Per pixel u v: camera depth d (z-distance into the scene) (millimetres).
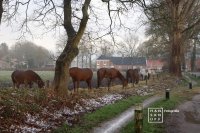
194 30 72250
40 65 150875
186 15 62062
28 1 22719
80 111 18844
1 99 14859
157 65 156375
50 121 15258
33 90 19312
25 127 13414
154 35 85438
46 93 18734
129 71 39406
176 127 16906
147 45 96438
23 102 15812
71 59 22797
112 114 19281
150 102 26812
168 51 92688
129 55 148875
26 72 26453
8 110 14086
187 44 94188
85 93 24500
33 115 15148
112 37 25656
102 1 24281
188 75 93438
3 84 41281
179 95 34812
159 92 36375
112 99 25359
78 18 24000
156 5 24406
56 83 22391
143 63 158750
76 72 28344
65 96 20516
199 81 68125
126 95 29469
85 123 16109
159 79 55531
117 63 165875
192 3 61500
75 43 22875
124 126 15906
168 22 25906
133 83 39562
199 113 22031
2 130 12383
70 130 14312
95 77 66938
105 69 32812
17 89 18297
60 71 22531
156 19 25281
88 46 26328
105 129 15352
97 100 23281
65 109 17891
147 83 46031
